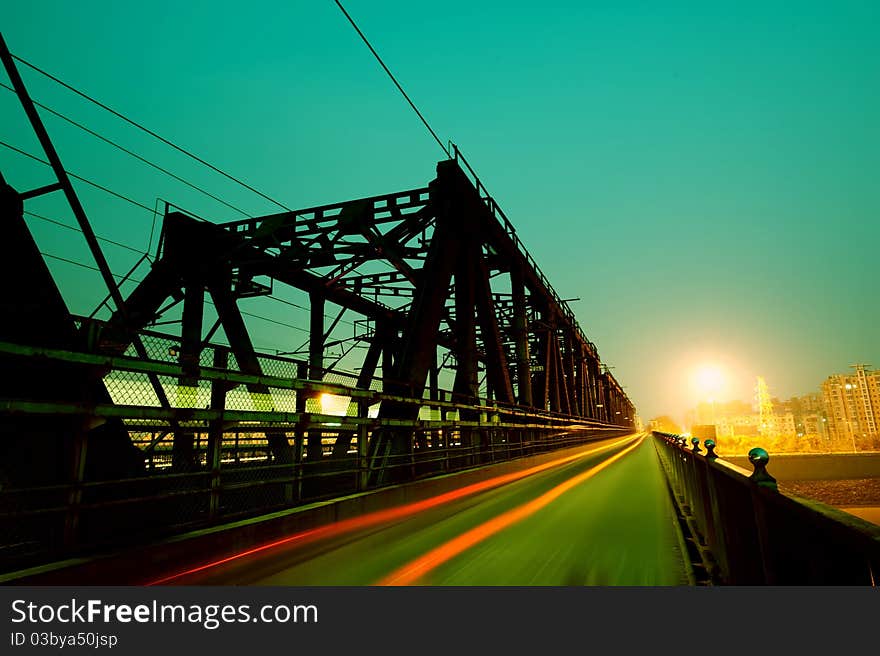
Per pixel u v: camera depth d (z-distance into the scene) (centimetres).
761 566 289
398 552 667
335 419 838
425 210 1487
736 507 374
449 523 888
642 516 920
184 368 577
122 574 444
